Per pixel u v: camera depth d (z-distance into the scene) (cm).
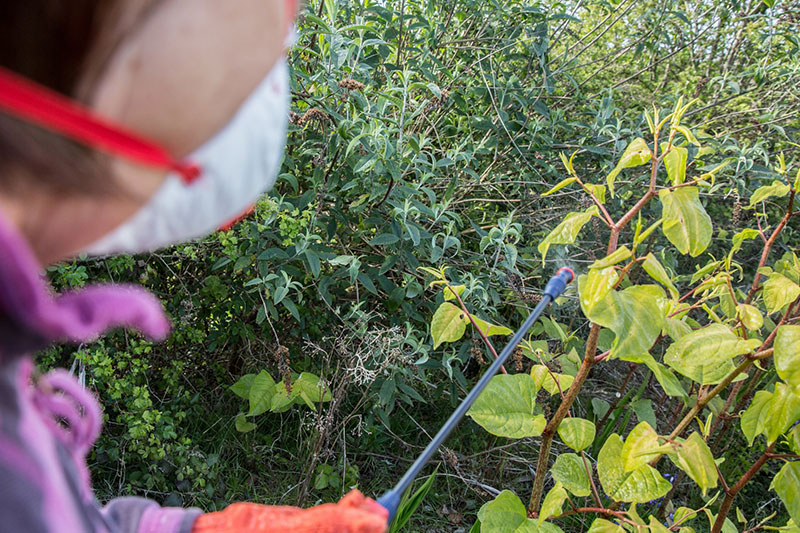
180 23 49
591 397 319
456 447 294
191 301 240
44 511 47
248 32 52
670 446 153
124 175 51
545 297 113
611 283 139
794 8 392
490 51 309
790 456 168
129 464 247
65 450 65
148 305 60
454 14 316
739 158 305
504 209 318
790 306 195
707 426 174
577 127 325
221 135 59
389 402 247
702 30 399
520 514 164
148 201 54
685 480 286
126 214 54
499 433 159
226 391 288
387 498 91
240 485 260
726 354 156
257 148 63
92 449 235
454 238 246
